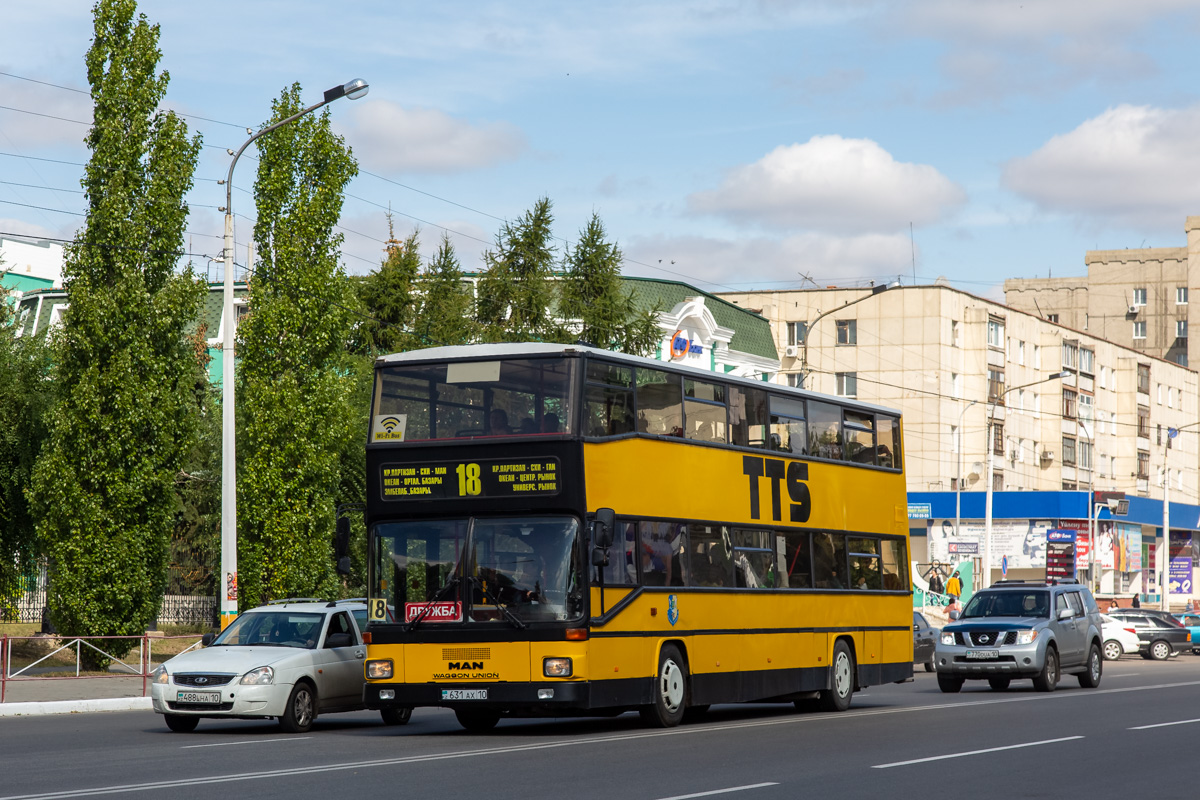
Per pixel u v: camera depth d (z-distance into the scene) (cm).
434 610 1753
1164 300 12800
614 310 4369
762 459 2134
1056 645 2866
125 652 2905
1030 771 1388
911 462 7894
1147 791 1247
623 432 1830
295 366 3319
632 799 1141
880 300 8012
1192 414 10925
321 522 3300
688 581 1923
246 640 1986
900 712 2223
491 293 4400
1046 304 13212
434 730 1917
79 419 2891
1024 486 8500
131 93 2967
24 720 2097
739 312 6281
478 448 1773
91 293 2919
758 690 2059
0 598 3194
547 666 1700
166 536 3016
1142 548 8619
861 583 2391
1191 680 3250
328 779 1267
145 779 1263
